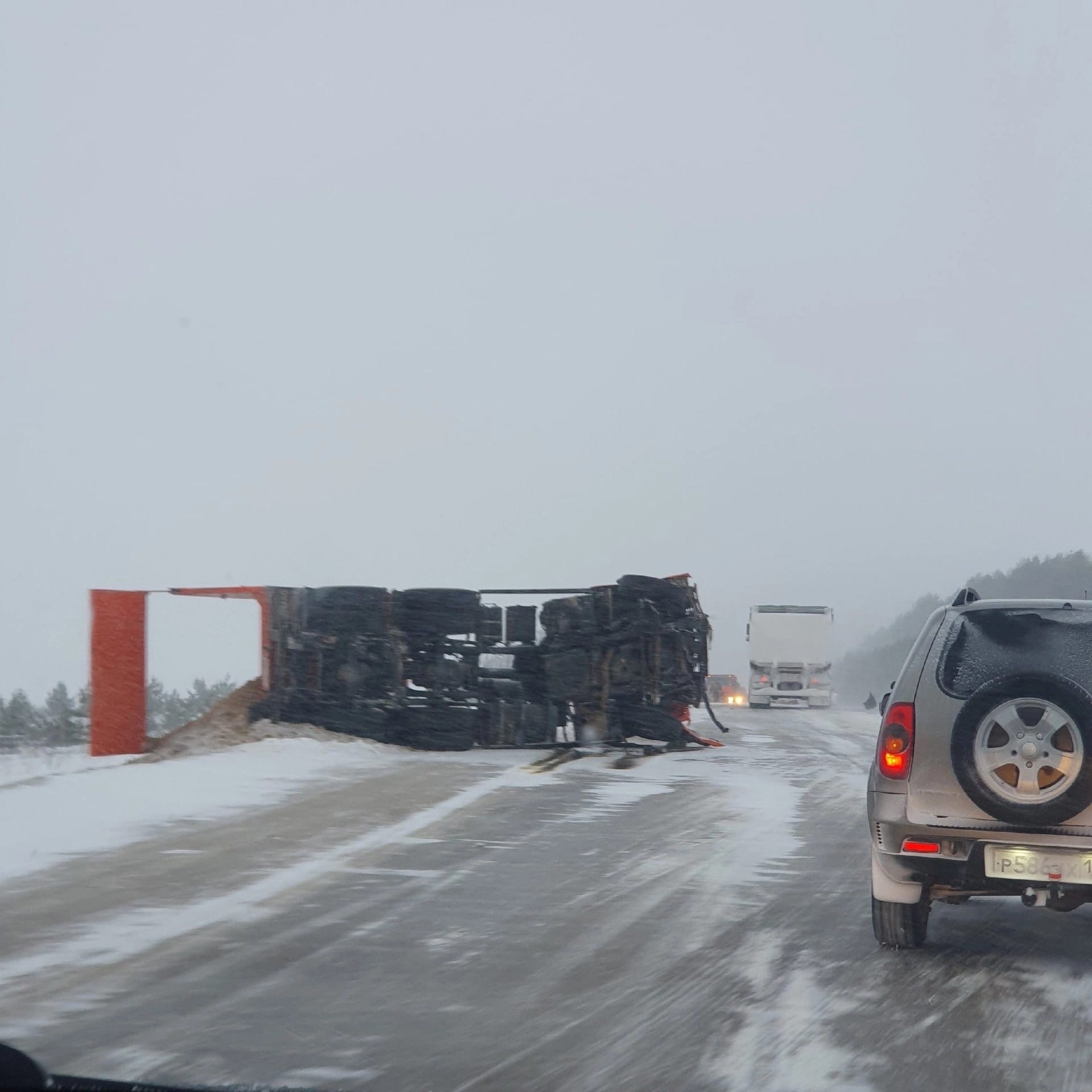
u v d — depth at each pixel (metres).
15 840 10.08
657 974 6.42
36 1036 5.38
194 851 9.78
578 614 19.78
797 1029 5.54
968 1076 4.96
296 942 7.02
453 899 8.18
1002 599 6.81
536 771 16.20
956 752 6.25
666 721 19.81
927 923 7.06
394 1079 4.91
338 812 12.03
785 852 10.04
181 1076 4.90
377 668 19.11
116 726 19.30
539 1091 4.79
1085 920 7.84
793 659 44.28
